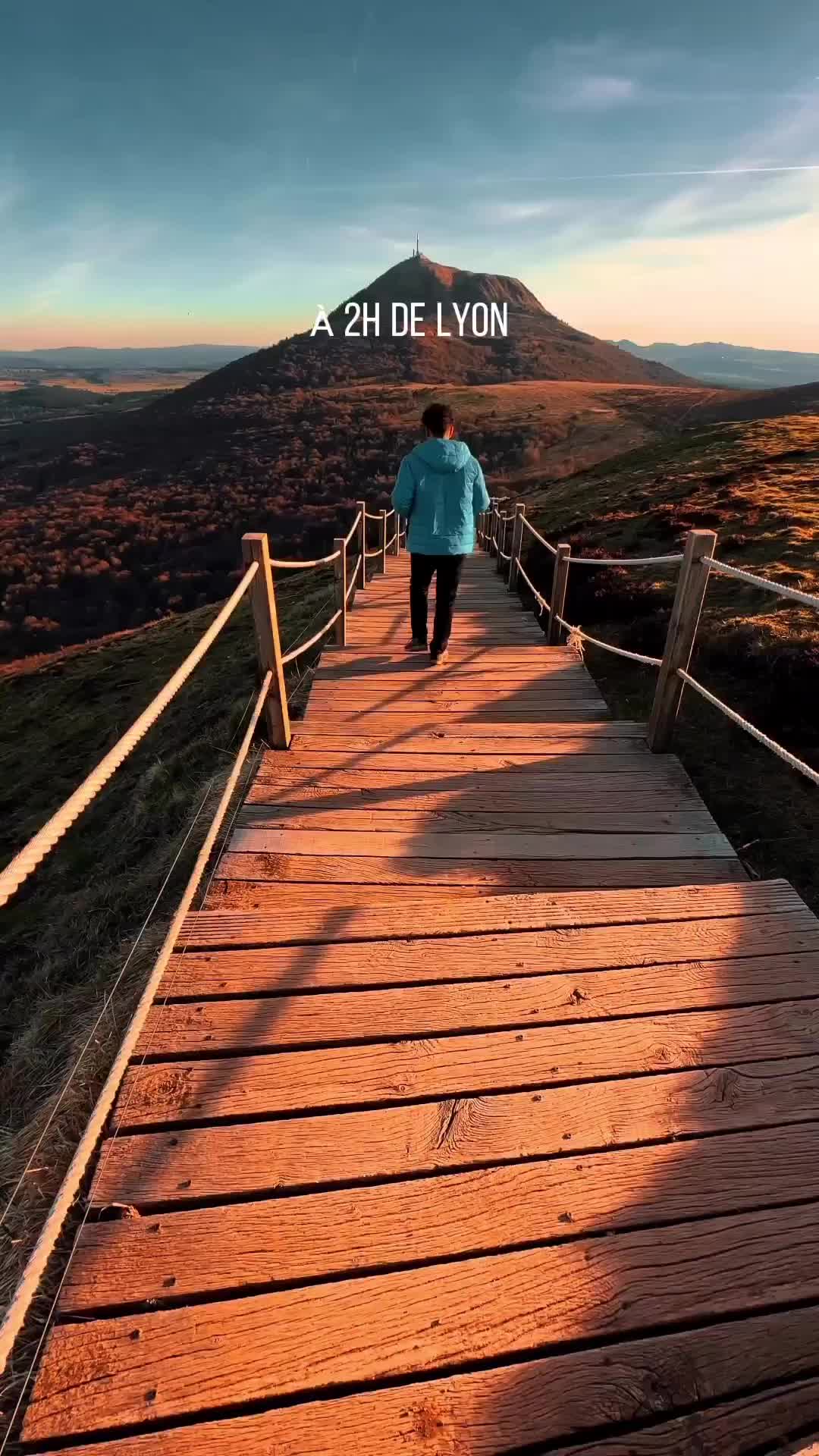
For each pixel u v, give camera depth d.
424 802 3.57
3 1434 1.48
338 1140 1.84
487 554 14.55
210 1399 1.38
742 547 9.20
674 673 3.87
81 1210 1.88
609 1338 1.49
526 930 2.55
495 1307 1.53
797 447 17.38
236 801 4.22
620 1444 1.34
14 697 15.88
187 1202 1.71
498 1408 1.38
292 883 2.96
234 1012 2.21
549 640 6.47
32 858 1.48
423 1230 1.66
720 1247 1.65
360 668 5.62
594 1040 2.13
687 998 2.29
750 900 2.71
